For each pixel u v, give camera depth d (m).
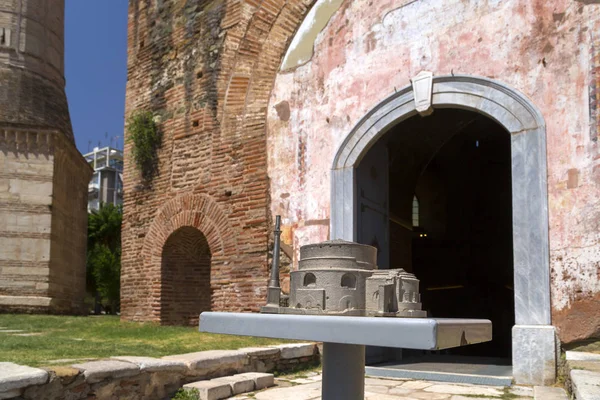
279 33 10.23
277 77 10.09
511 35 7.62
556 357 6.72
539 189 7.11
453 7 8.16
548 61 7.28
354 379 3.43
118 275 33.09
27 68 23.42
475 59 7.88
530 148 7.25
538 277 6.97
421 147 12.38
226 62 10.95
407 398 5.95
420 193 19.06
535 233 7.07
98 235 35.97
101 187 49.41
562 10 7.25
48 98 23.88
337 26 9.43
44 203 21.41
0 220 20.78
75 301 24.42
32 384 4.37
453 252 18.59
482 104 7.72
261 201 9.88
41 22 24.17
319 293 3.20
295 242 9.34
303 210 9.34
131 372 5.33
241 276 9.98
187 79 11.66
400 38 8.62
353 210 8.69
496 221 18.20
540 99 7.28
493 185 18.30
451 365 8.48
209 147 10.93
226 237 10.35
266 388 6.48
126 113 13.12
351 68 9.11
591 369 5.44
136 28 13.30
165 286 11.60
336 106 9.20
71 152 23.27
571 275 6.78
